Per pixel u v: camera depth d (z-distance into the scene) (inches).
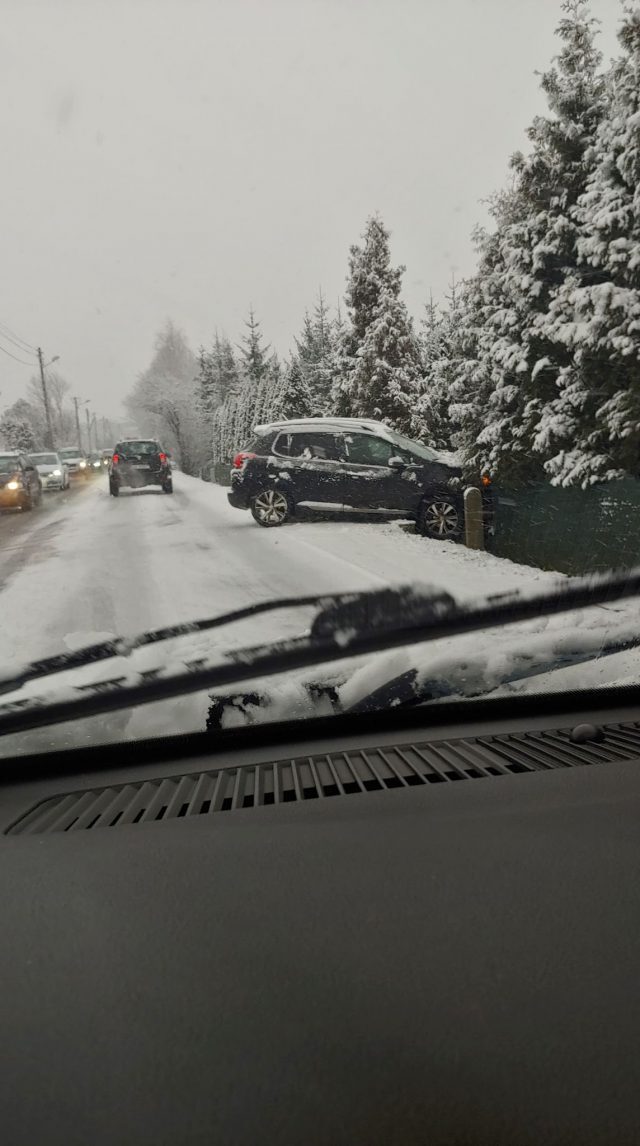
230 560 367.2
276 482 507.8
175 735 90.9
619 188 411.8
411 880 55.3
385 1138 33.0
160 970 46.8
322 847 61.7
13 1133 34.7
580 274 453.7
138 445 965.8
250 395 1437.0
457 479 497.7
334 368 1119.0
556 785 72.4
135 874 59.7
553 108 485.1
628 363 422.0
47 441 2479.1
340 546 409.1
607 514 362.9
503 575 303.3
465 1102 34.5
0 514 783.7
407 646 102.9
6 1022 42.7
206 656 101.9
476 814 66.3
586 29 480.1
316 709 103.4
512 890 53.0
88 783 84.7
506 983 42.8
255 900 54.1
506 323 498.0
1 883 59.9
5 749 95.4
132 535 492.4
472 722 98.0
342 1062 37.5
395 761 83.7
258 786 79.1
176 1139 33.8
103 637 113.1
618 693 100.7
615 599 104.7
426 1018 40.2
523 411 501.7
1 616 260.1
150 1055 39.2
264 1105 35.3
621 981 42.4
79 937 51.3
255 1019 41.3
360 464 501.4
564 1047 37.5
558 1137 32.6
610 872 55.0
